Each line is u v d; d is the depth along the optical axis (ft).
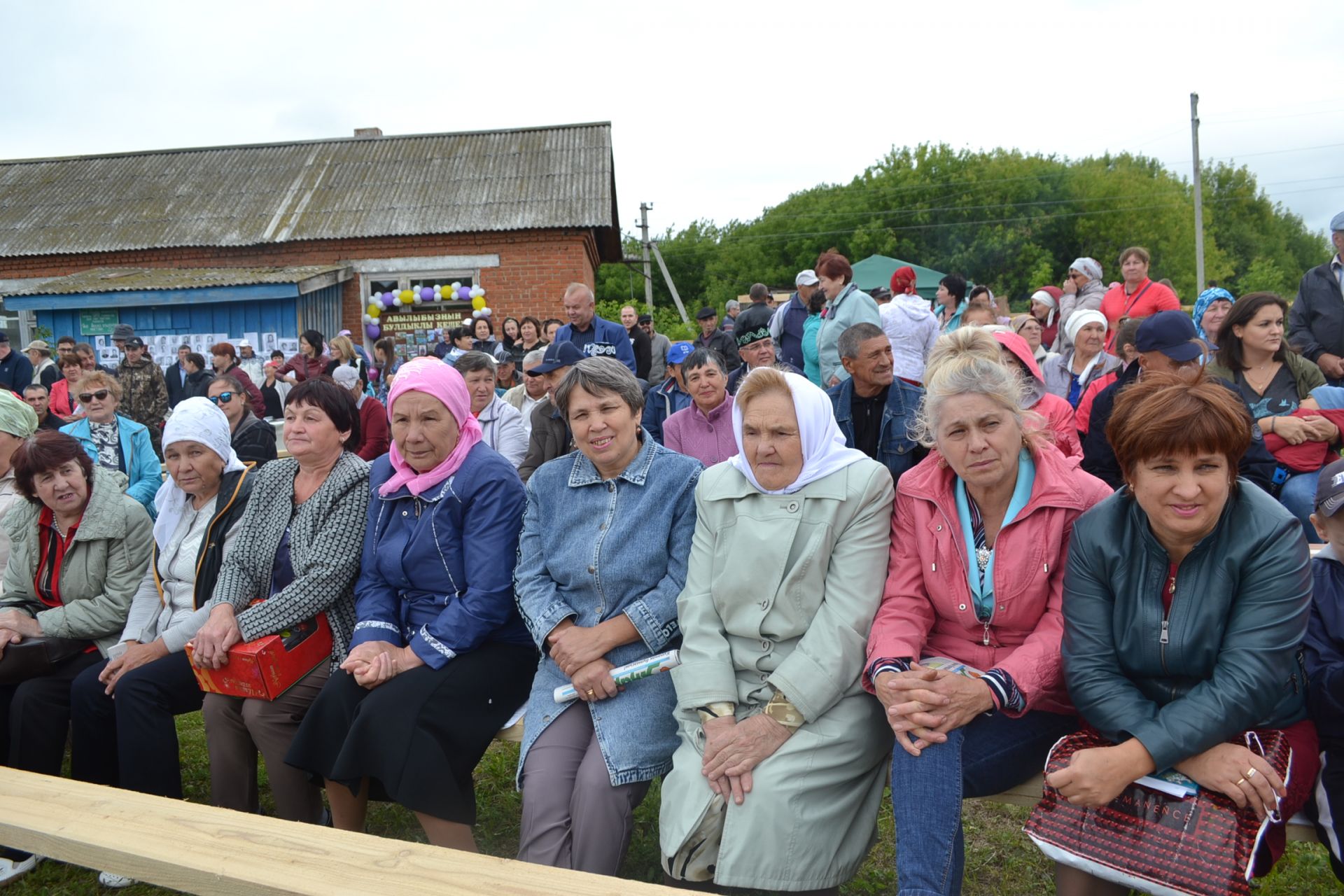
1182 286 168.45
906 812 6.81
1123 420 6.67
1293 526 6.42
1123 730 6.51
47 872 10.50
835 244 178.29
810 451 8.35
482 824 10.87
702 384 15.19
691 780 7.63
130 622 11.32
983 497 7.76
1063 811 6.53
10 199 55.62
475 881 5.95
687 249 186.70
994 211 172.24
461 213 49.70
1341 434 11.84
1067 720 7.68
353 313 49.65
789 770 7.34
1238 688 6.21
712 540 8.63
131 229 51.70
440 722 8.70
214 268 49.98
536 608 9.12
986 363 7.41
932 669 7.13
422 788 8.30
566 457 9.88
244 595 10.45
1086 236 166.81
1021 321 26.35
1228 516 6.61
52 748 10.86
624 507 9.22
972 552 7.83
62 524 11.57
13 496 13.06
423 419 9.60
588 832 7.90
